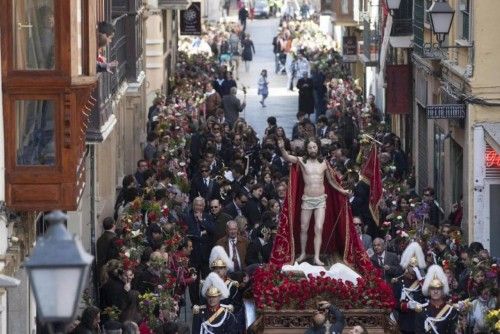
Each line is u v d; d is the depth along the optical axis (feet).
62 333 53.93
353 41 254.27
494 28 131.85
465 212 135.23
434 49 146.51
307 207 111.14
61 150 83.87
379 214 133.49
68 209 84.17
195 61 281.54
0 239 81.15
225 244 115.24
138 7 166.61
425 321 99.91
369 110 194.29
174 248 111.86
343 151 159.22
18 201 83.87
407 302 104.94
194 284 118.93
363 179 133.18
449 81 145.18
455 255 115.14
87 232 123.95
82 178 89.25
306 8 435.12
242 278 105.60
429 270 100.42
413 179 166.91
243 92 270.67
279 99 284.82
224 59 322.55
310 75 294.87
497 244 133.90
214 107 216.74
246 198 131.85
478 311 98.32
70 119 83.61
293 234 111.65
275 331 101.45
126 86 157.38
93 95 100.94
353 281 104.17
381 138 174.09
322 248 112.98
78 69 85.66
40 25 82.94
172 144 164.35
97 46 102.42
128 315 91.09
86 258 51.72
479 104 132.46
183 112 195.62
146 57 203.92
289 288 101.71
